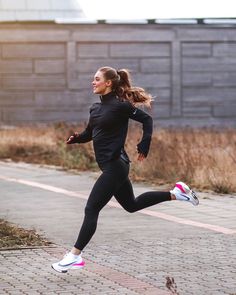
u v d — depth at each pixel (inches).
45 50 1753.2
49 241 461.1
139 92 382.3
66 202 633.6
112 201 630.5
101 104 381.7
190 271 383.6
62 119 1765.5
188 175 753.0
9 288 350.6
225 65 1804.9
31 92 1758.1
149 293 341.4
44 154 1067.9
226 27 1793.8
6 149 1096.2
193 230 497.4
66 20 1750.7
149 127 378.6
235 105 1815.9
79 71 1761.8
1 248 437.7
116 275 375.6
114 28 1765.5
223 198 652.1
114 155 378.0
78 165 912.3
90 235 378.3
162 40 1779.0
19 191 706.8
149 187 719.7
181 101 1792.6
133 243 454.9
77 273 379.9
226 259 409.7
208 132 1298.0
